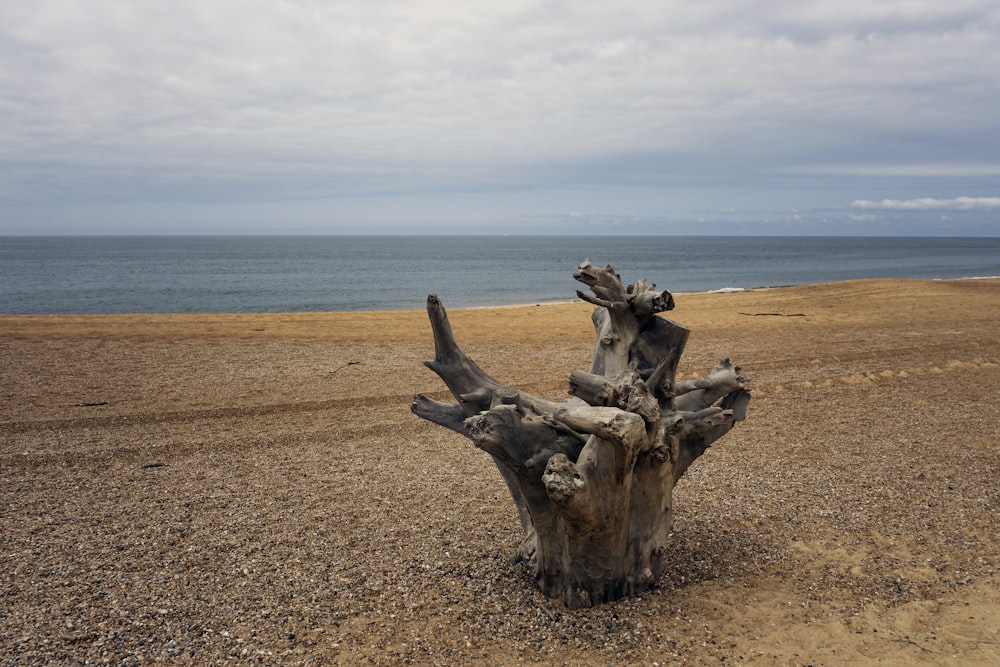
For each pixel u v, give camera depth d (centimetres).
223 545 611
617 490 439
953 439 916
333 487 768
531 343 1716
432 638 452
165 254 12088
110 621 477
